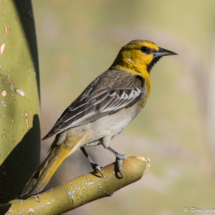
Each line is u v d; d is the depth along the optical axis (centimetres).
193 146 1387
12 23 603
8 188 538
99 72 1435
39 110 640
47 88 1377
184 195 1241
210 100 1510
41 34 1473
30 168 583
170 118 1393
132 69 807
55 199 498
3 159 540
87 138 666
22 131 578
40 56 1425
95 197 526
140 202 1201
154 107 1391
